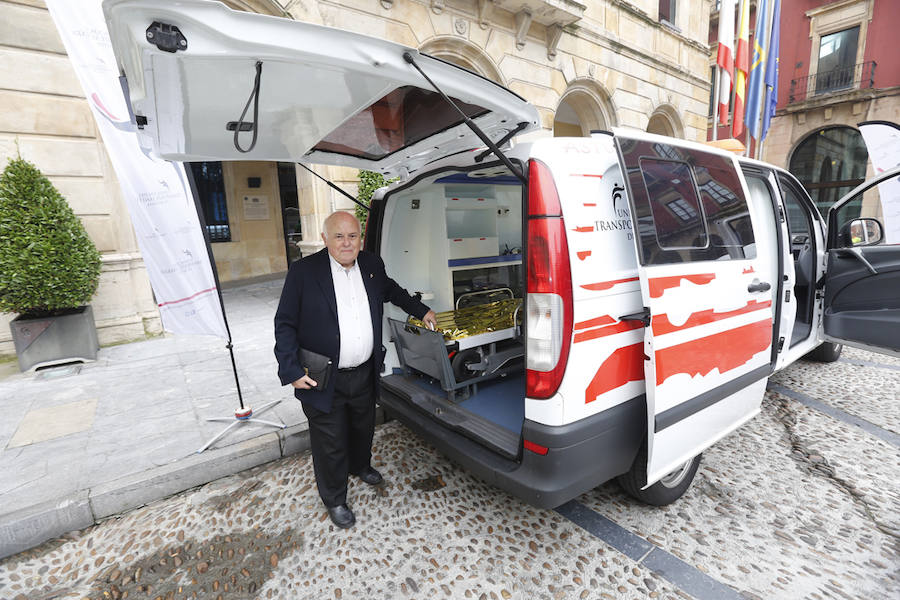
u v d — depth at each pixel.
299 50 1.25
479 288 3.43
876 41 13.84
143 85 1.36
